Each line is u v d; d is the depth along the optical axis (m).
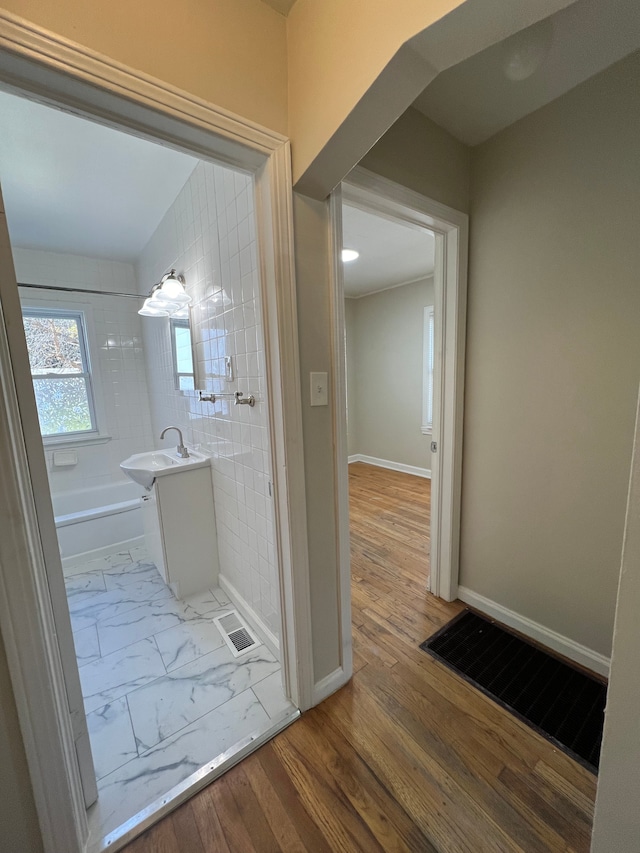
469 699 1.41
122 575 2.46
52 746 0.85
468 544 1.96
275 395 1.21
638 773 0.54
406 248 3.12
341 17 0.88
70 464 3.32
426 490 4.00
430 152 1.52
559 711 1.35
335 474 1.35
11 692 0.79
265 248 1.14
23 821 0.83
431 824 1.01
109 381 3.50
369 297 4.89
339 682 1.46
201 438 2.37
